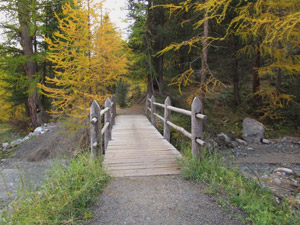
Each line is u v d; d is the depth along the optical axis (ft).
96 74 26.99
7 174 21.94
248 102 45.03
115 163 15.02
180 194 10.49
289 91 40.55
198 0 26.89
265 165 23.40
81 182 10.57
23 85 44.62
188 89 50.85
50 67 53.57
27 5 41.37
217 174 12.38
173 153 17.39
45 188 10.21
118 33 29.19
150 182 12.01
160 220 8.26
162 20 43.37
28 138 37.47
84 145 27.50
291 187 16.24
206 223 8.10
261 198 10.88
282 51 28.99
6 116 73.51
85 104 27.55
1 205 10.03
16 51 45.24
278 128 38.78
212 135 35.04
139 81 57.88
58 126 37.55
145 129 28.81
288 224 9.04
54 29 46.37
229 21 33.78
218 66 40.34
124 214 8.68
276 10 23.94
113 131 27.32
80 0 25.04
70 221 7.84
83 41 25.14
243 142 33.96
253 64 40.75
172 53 41.42
